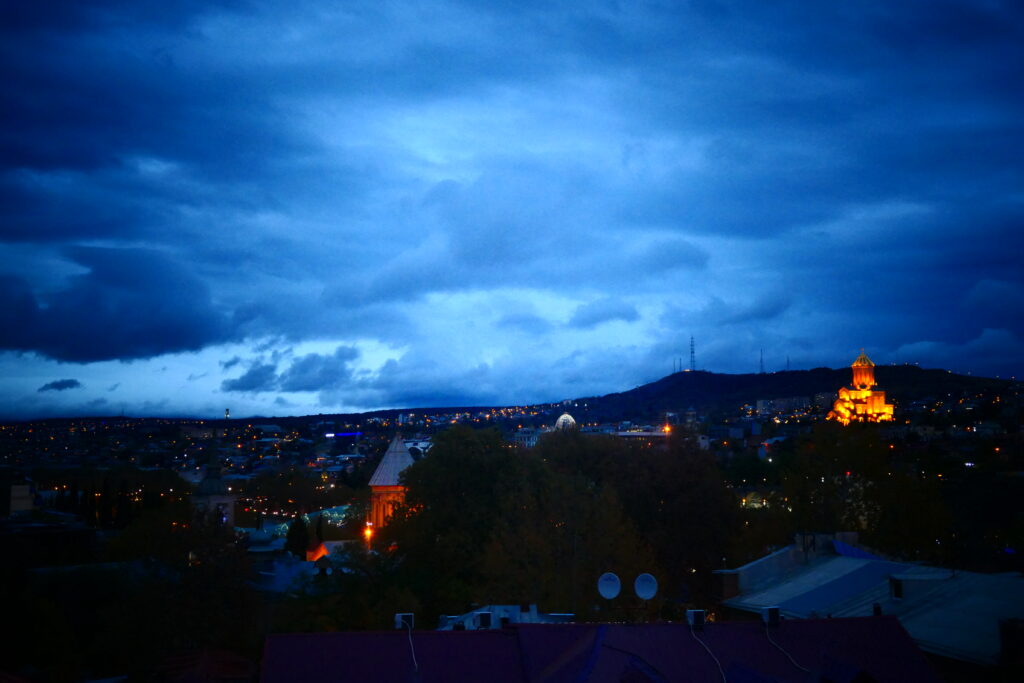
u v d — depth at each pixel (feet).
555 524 246.47
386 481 404.36
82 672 217.36
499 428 311.06
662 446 402.72
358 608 234.17
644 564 240.53
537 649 109.91
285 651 105.70
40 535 312.29
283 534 464.24
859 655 113.19
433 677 105.19
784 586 168.25
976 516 376.48
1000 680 110.83
